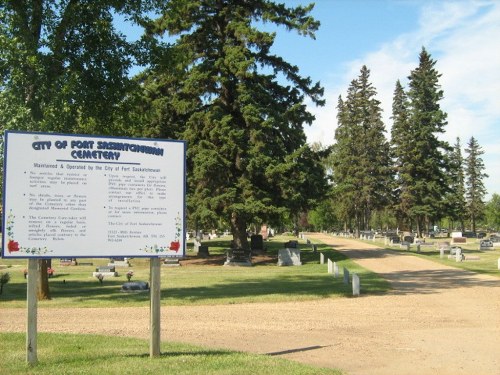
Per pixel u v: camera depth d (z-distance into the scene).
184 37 36.19
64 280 25.11
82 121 19.98
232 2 38.19
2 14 16.64
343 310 15.18
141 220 8.79
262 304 16.45
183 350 9.45
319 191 38.72
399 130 70.12
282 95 40.03
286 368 8.12
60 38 17.88
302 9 37.88
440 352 9.92
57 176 8.44
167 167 8.96
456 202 73.75
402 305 16.19
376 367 8.73
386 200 81.50
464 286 21.11
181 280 24.66
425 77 68.81
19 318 13.60
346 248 49.88
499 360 9.34
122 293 19.41
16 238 8.20
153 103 36.00
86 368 7.94
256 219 34.25
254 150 34.53
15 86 16.23
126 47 19.50
